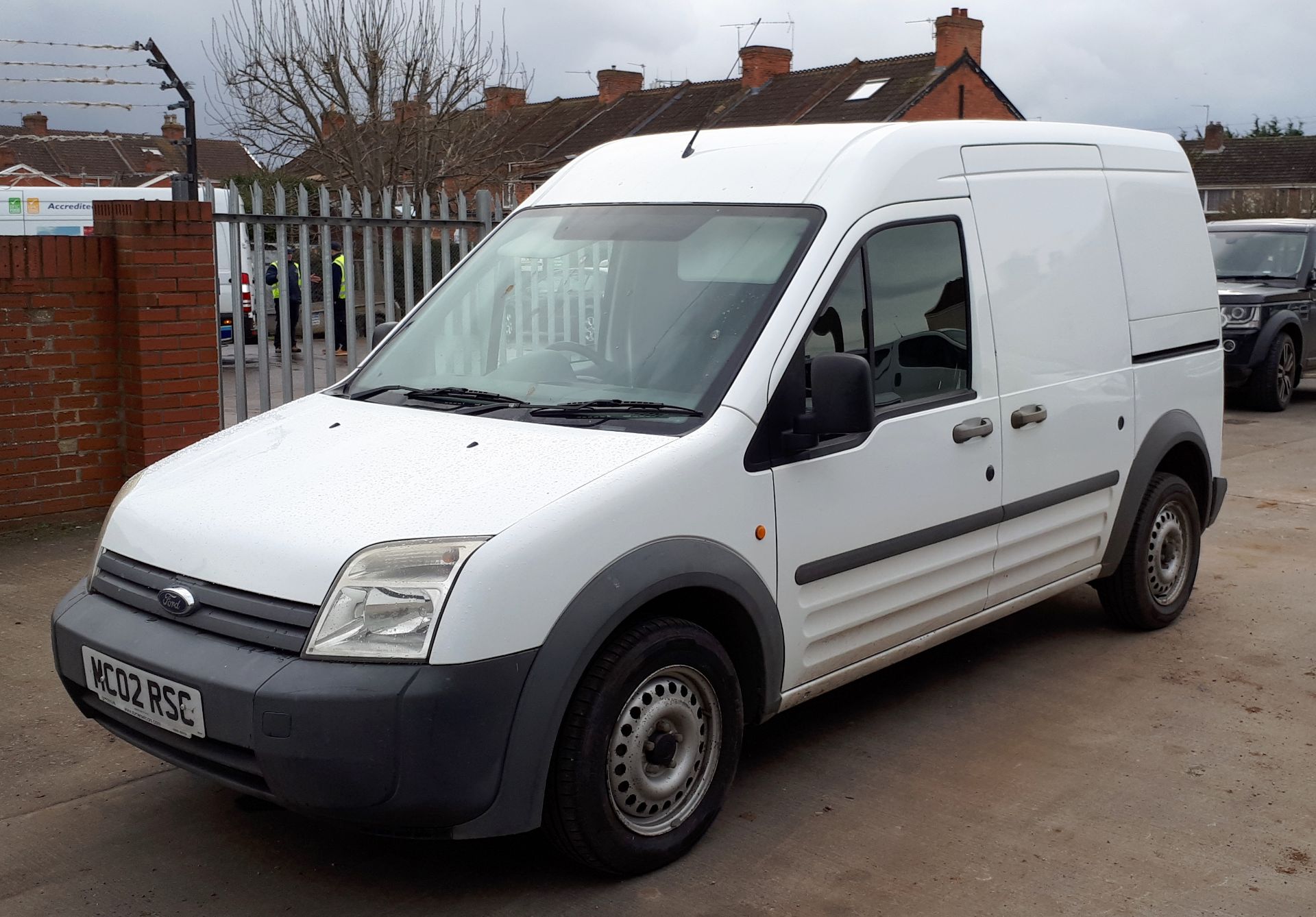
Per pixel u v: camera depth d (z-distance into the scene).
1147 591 5.68
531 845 3.75
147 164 44.97
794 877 3.56
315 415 4.14
